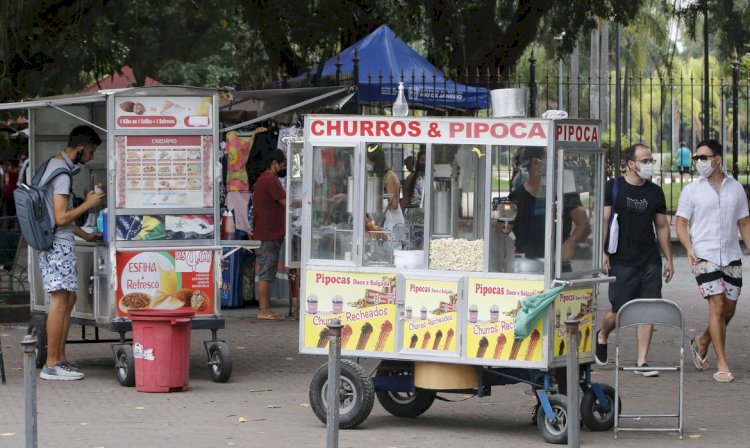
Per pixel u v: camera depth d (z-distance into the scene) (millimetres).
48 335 13148
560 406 9945
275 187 18250
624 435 10398
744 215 13531
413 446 9766
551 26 27953
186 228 13188
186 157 13180
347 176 10617
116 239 12914
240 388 12750
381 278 10477
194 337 16625
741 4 32438
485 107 20828
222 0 26891
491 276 10117
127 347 12773
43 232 12828
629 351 15539
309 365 14375
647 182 13438
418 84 20312
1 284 19156
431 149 10367
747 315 19297
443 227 10398
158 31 36938
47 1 20031
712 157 13359
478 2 25297
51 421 10781
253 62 34469
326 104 18438
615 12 26859
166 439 9977
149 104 13023
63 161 13000
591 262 10555
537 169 10055
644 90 74562
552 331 9961
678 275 25094
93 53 22625
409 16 25469
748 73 33688
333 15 24922
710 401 12117
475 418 11195
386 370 10969
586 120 10391
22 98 21188
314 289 10688
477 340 10164
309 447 9648
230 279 19750
